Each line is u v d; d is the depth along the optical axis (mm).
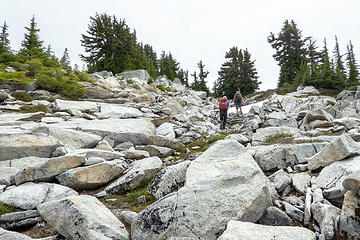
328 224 3406
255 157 7109
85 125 11031
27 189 5504
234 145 6844
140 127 12203
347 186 3465
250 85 45594
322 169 5406
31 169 6086
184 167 6363
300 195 4941
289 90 31906
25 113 12234
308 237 3193
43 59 25078
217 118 21375
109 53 41031
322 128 10742
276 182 5445
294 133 9953
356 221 3133
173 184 6004
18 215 4570
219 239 3074
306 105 16766
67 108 14227
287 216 3965
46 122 11000
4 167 6668
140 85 28641
